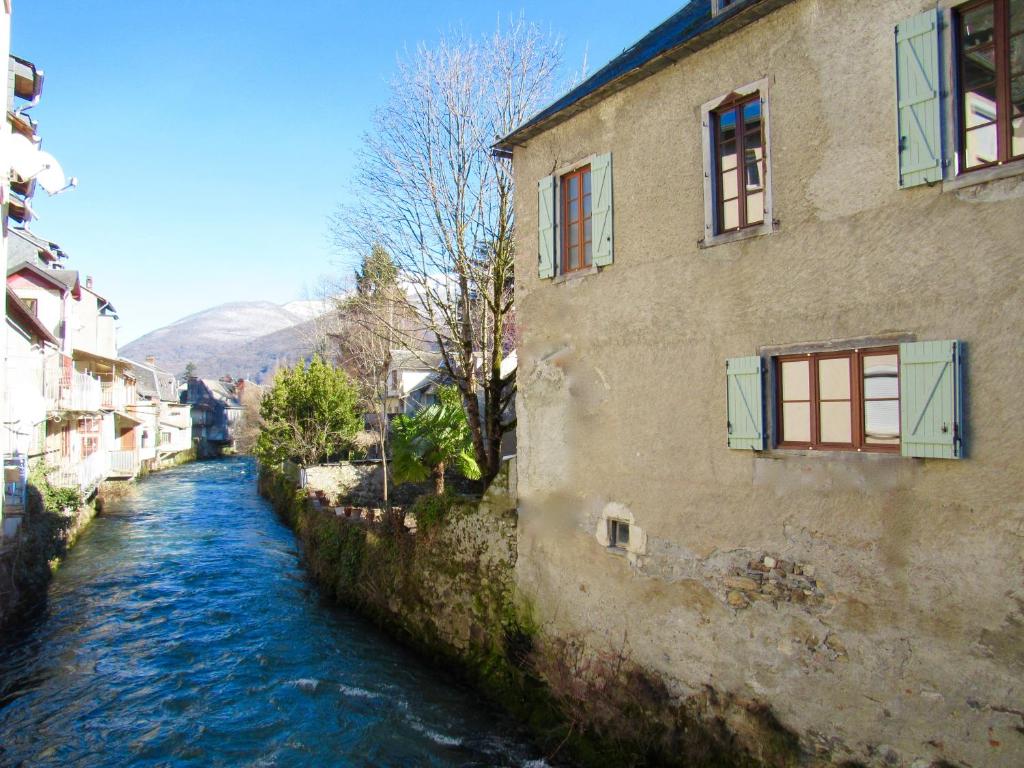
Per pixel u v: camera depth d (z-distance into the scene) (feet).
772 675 20.33
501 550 31.76
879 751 17.80
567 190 29.14
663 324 24.07
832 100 19.39
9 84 44.62
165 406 168.04
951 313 16.89
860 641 18.34
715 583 22.06
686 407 23.20
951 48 17.16
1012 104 16.33
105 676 34.73
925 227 17.40
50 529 54.85
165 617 43.83
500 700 29.84
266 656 36.65
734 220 22.38
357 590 44.24
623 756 23.63
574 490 27.68
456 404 60.70
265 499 98.32
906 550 17.54
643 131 25.09
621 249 25.84
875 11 18.52
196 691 32.73
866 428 18.85
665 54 23.34
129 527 76.43
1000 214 16.16
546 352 29.35
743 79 21.68
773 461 20.58
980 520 16.25
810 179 19.88
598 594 26.30
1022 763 15.34
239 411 231.30
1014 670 15.57
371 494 79.41
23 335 57.88
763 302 20.99
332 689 32.53
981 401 16.33
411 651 37.06
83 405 77.20
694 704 22.44
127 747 27.76
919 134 17.42
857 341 18.66
